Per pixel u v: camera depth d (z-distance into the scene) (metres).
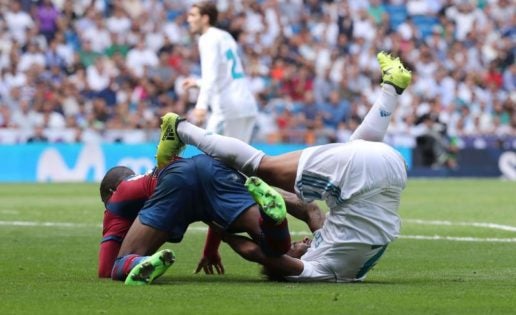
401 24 54.59
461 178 45.31
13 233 19.56
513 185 38.62
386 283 12.56
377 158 12.29
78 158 41.53
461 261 15.35
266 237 12.06
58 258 15.46
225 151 12.42
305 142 44.56
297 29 51.47
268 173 12.51
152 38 47.91
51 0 47.28
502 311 10.24
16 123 41.72
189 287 11.88
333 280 12.52
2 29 45.75
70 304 10.59
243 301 10.80
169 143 12.74
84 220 22.58
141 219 12.39
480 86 51.38
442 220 23.14
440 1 55.44
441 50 52.38
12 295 11.23
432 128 46.00
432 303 10.72
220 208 12.31
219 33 22.31
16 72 43.62
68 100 42.72
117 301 10.78
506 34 54.84
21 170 40.94
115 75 44.44
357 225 12.34
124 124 42.84
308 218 13.23
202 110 21.92
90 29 47.19
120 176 13.10
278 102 45.69
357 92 48.12
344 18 51.50
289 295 11.24
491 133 47.72
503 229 20.89
